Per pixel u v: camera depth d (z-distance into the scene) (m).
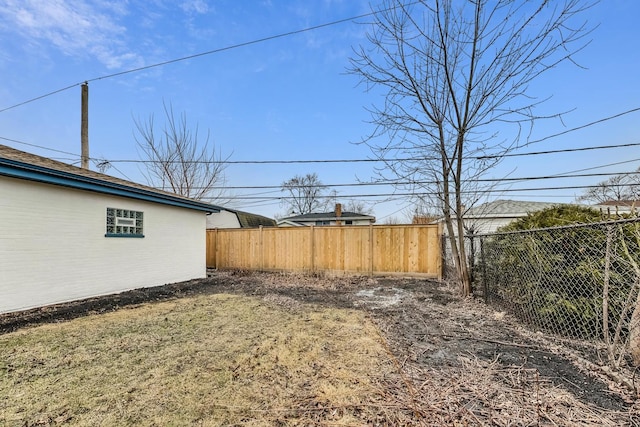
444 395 2.30
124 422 2.02
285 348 3.30
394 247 8.94
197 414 2.11
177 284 7.72
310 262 9.57
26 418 2.05
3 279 4.65
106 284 6.25
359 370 2.77
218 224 18.09
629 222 2.38
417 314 4.71
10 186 4.73
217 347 3.34
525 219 4.68
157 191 7.75
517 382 2.47
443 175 6.11
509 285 4.61
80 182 5.58
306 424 1.98
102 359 3.03
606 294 2.72
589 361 2.80
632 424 1.90
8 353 3.17
